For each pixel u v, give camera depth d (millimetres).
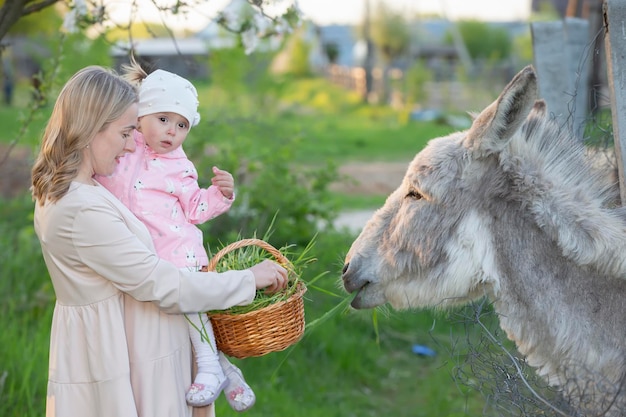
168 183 3174
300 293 3176
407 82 29406
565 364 3072
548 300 3084
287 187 8062
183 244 3145
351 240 7930
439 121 24797
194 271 3020
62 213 2891
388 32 39062
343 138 20906
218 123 8523
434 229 3254
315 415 5613
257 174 9422
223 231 7906
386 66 35094
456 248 3221
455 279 3234
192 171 3277
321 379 6297
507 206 3158
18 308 6730
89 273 2963
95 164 2971
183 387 3064
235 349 3146
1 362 5438
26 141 7527
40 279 7273
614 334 3020
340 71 41281
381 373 6582
